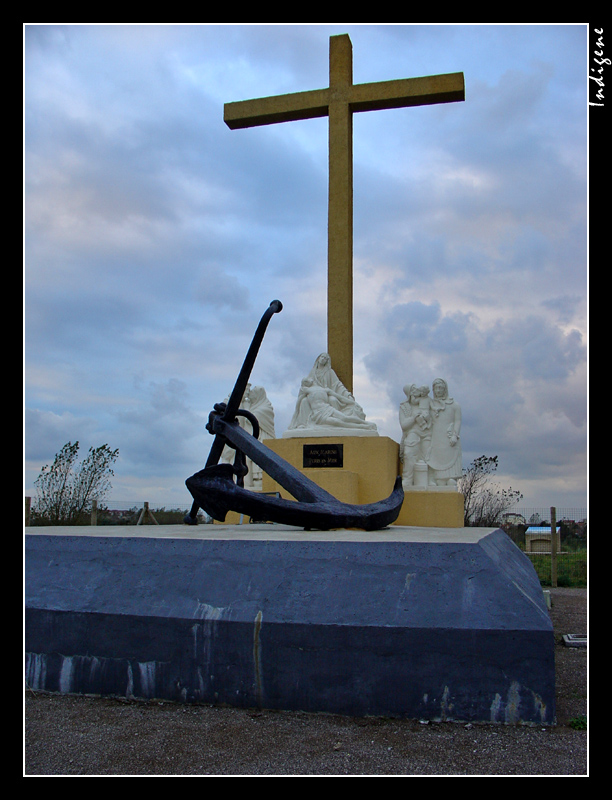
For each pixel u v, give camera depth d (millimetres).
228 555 4219
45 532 5230
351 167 14352
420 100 13797
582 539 15391
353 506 5438
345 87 14016
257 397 14477
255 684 3764
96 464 15484
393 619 3678
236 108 14484
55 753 3211
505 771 3006
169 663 3908
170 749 3254
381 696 3617
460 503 12391
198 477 5379
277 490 12305
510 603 3680
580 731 3420
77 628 4086
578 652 5941
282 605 3861
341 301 13719
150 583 4176
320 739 3352
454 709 3545
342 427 12453
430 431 13273
